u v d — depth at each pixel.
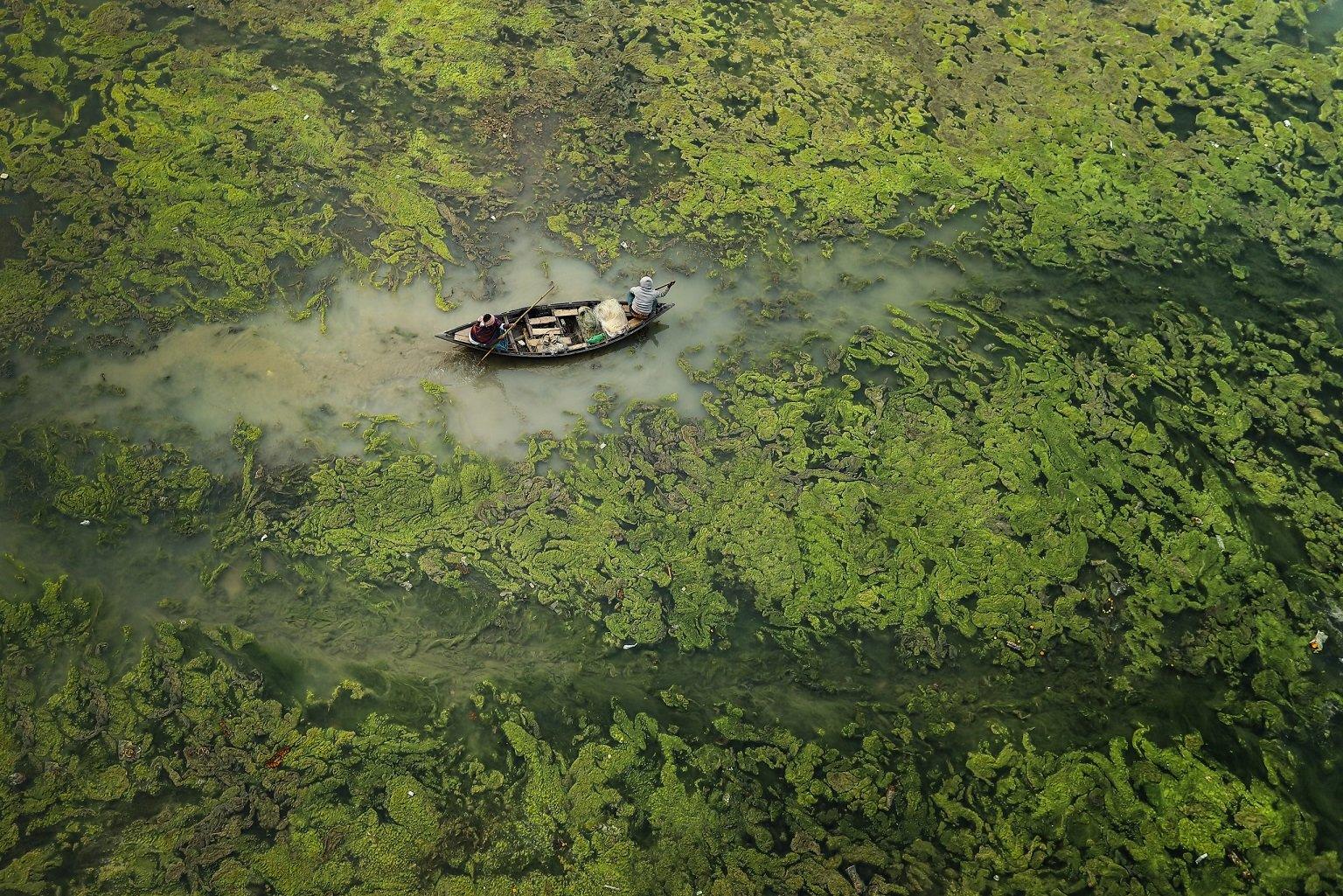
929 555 14.72
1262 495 15.62
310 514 14.25
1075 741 13.34
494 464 14.98
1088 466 15.72
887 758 13.06
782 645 13.89
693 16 21.30
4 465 14.30
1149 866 12.44
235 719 12.62
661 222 17.94
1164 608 14.48
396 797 12.31
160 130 18.08
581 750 12.84
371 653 13.37
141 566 13.66
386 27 20.23
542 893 11.86
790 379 16.33
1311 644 14.30
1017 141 19.72
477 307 16.47
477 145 18.56
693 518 14.77
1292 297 17.95
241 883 11.58
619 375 16.11
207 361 15.51
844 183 18.83
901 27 21.53
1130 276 18.08
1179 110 20.50
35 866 11.49
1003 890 12.18
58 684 12.69
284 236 16.95
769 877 12.11
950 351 16.88
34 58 18.86
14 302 15.71
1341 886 12.40
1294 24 22.19
